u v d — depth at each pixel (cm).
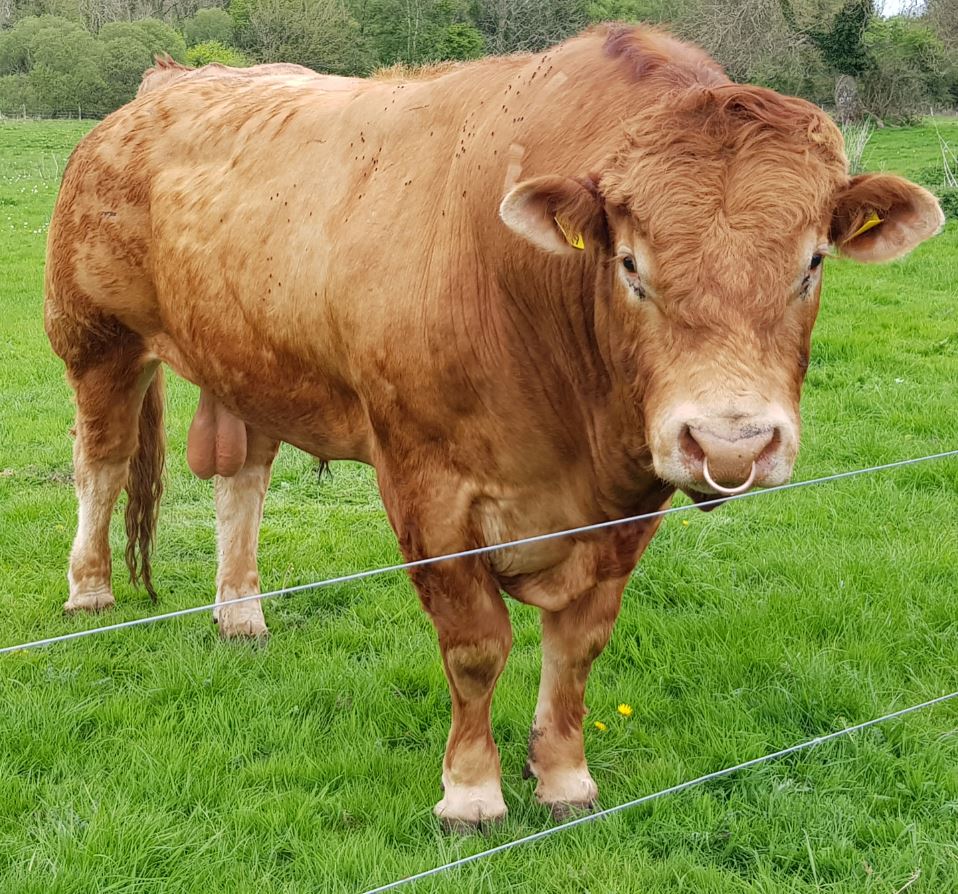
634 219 265
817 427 823
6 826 360
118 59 5606
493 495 333
